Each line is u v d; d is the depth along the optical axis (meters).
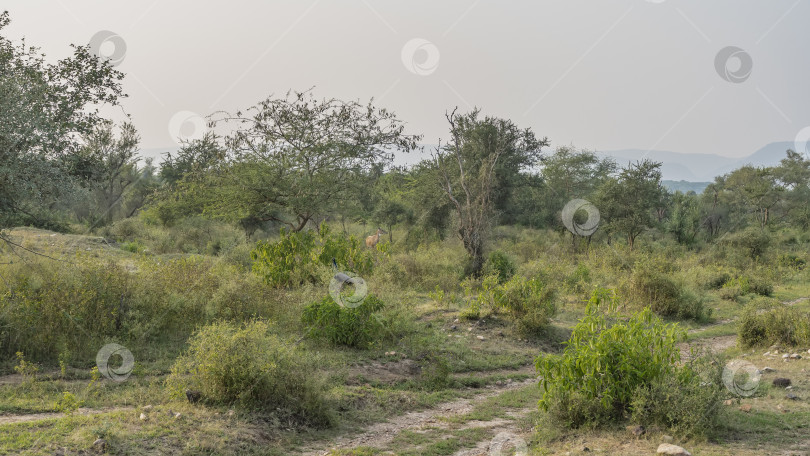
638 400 6.16
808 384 7.96
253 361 6.93
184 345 9.70
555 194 45.12
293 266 14.61
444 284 17.83
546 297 12.84
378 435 6.68
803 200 53.34
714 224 46.38
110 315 9.84
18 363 8.27
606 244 30.38
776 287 22.53
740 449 5.54
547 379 6.72
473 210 21.64
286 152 18.75
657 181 30.58
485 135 32.66
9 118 8.71
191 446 5.49
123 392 7.29
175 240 26.16
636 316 7.14
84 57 10.73
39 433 5.45
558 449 5.86
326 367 9.05
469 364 10.28
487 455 5.88
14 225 10.62
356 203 21.64
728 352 11.21
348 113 19.08
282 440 6.16
